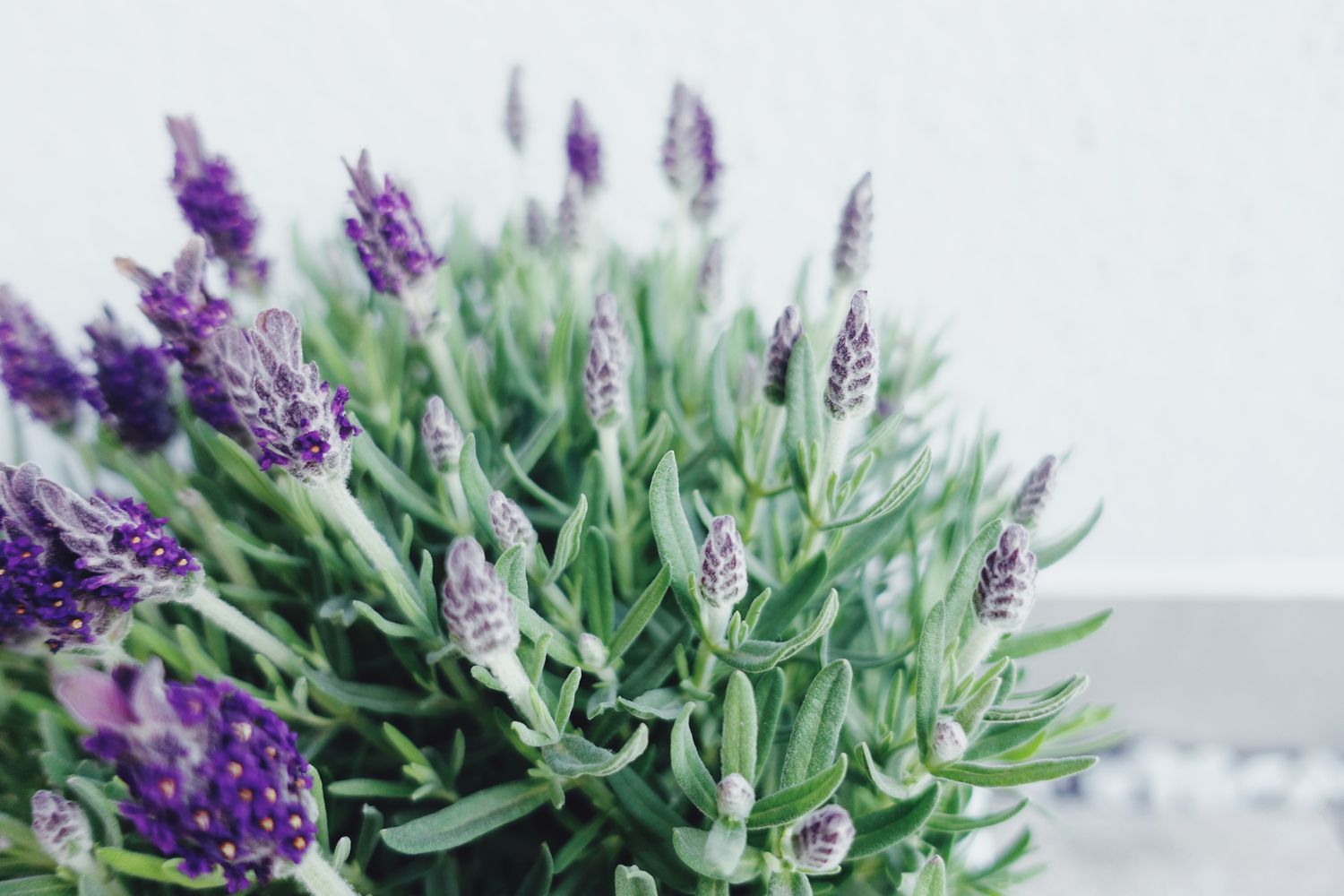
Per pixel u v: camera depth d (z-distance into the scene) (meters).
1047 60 0.55
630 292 0.41
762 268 0.60
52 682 0.31
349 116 0.54
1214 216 0.59
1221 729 0.66
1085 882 0.59
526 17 0.53
